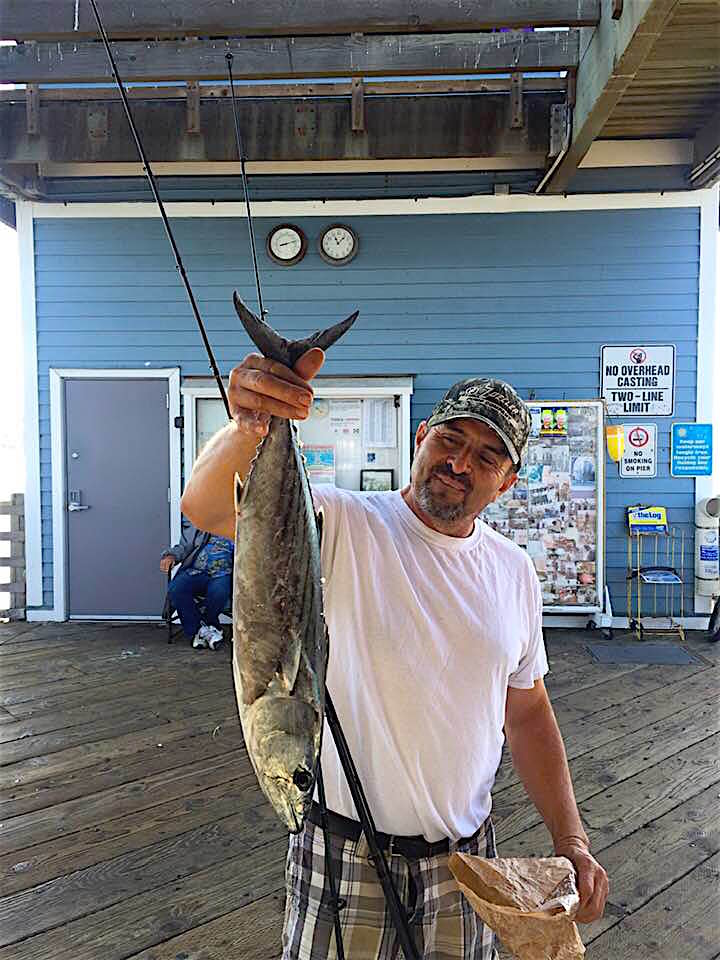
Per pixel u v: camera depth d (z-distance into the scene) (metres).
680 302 6.54
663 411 6.57
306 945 1.43
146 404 6.70
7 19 4.36
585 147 5.26
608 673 5.29
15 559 6.86
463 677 1.46
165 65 4.82
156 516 6.71
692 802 3.34
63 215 6.63
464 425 1.49
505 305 6.60
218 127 5.70
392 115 5.66
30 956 2.29
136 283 6.65
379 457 6.55
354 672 1.43
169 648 5.87
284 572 1.15
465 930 1.45
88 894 2.61
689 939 2.42
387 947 1.41
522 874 1.35
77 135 5.71
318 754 1.14
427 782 1.43
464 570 1.52
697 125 6.15
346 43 4.80
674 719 4.38
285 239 6.55
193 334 6.67
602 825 3.14
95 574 6.75
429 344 6.63
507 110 5.60
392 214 6.58
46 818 3.15
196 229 6.62
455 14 4.34
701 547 6.47
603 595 6.47
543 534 6.44
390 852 1.43
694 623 6.57
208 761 3.72
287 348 1.13
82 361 6.70
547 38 4.89
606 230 6.54
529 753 1.69
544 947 1.22
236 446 1.30
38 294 6.68
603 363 6.57
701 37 4.55
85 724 4.23
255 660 1.13
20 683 4.96
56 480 6.72
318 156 5.70
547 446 6.43
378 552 1.47
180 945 2.35
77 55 4.83
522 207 6.55
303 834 1.47
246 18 4.34
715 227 6.47
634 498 6.61
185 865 2.79
